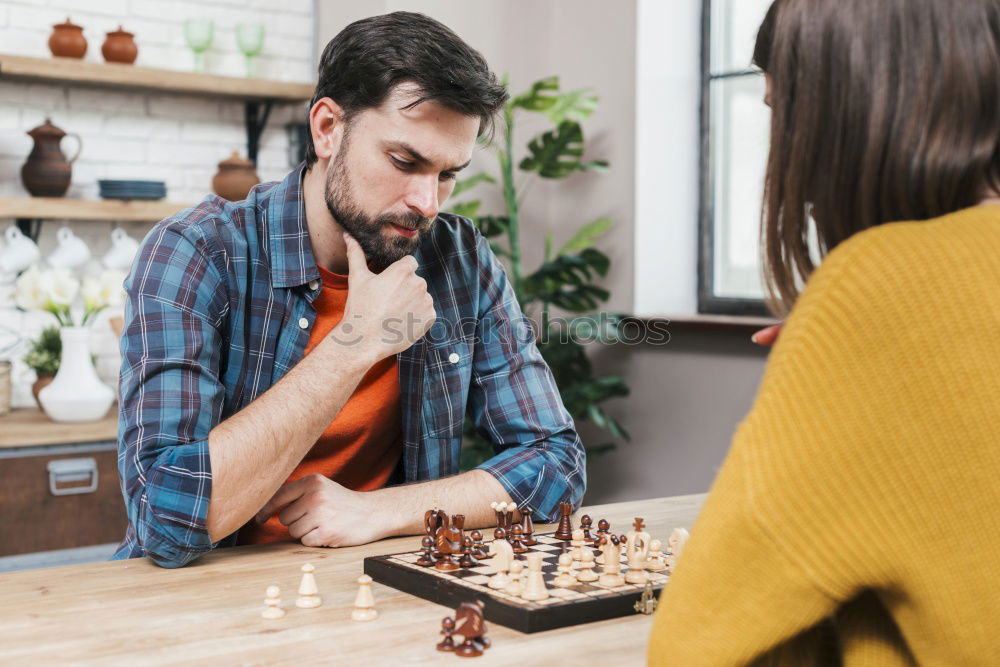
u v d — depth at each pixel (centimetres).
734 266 355
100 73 302
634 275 354
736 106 353
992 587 58
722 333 324
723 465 65
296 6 359
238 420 128
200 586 110
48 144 300
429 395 164
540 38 381
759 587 62
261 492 126
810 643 71
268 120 356
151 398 130
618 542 110
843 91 66
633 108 353
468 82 137
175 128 337
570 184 378
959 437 58
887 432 59
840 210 68
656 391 354
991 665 59
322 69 146
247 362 150
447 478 145
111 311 328
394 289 137
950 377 58
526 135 382
